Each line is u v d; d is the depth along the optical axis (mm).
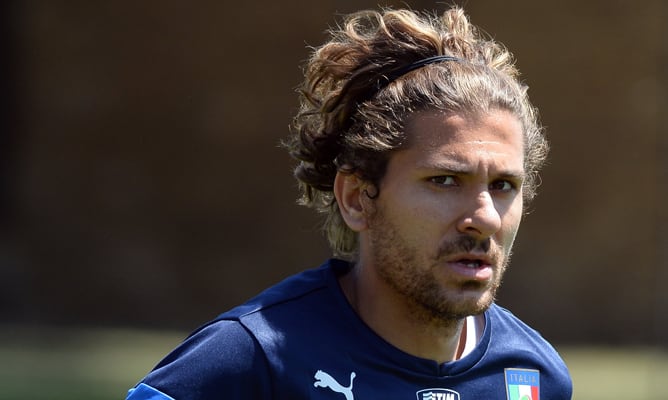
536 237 45344
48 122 48969
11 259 48094
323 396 7801
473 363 8352
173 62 47969
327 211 8977
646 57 44375
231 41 47438
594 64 44500
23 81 49031
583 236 45125
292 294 8234
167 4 47688
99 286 48125
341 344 8008
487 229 7512
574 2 44188
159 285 48031
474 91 7750
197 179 48156
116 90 48469
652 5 44125
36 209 48875
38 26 48812
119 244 48344
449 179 7645
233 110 47750
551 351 8938
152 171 48406
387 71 8180
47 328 44312
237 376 7684
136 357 35969
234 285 47938
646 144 44656
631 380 34094
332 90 8578
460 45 8391
